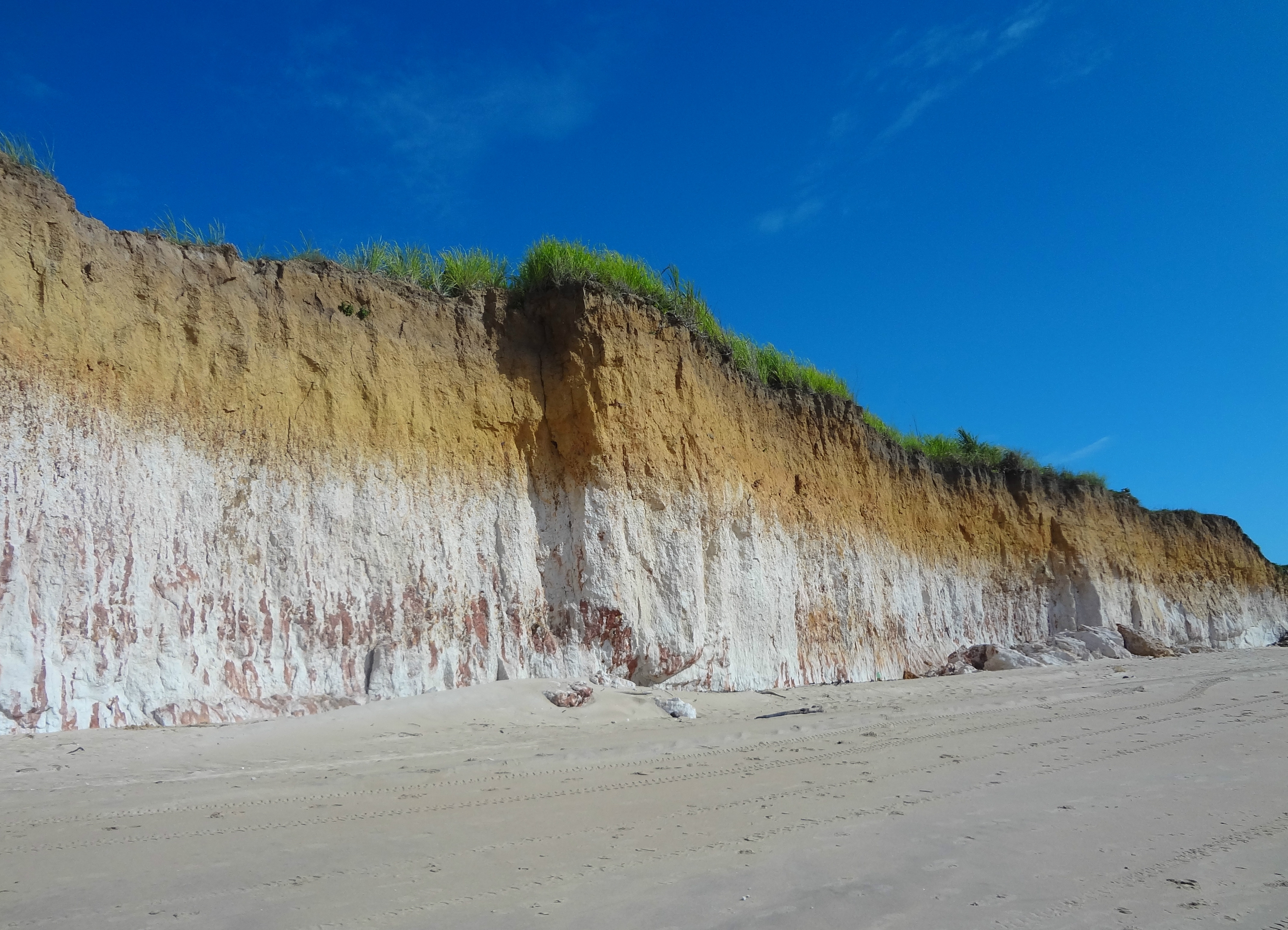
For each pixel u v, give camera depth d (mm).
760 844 4832
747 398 14852
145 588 8117
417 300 11156
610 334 12070
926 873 4438
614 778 6312
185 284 9242
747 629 13133
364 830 4938
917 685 12828
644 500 11984
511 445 11406
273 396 9539
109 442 8227
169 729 7582
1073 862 4664
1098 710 9617
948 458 20641
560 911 3883
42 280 8148
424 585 9984
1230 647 25875
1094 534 23062
